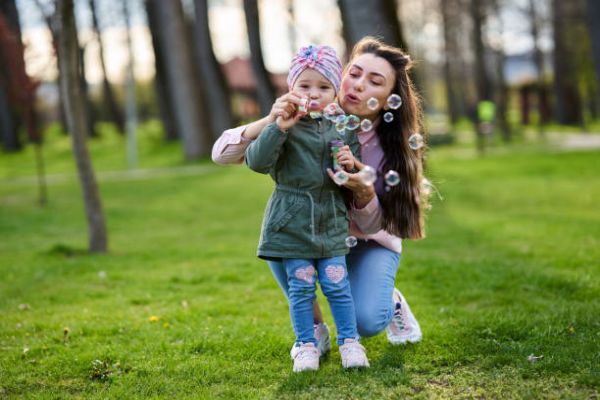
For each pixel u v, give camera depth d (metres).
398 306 3.03
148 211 9.95
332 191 2.59
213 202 10.88
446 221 7.52
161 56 25.33
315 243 2.54
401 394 2.48
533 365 2.68
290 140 2.53
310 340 2.69
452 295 4.04
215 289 4.51
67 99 6.11
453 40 30.41
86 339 3.38
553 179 11.30
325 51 2.52
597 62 13.02
